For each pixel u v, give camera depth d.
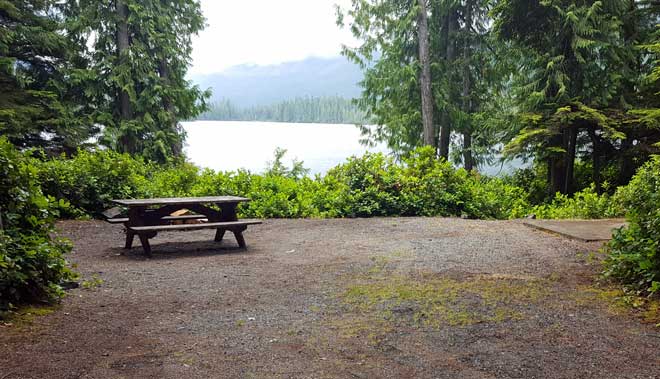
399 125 23.52
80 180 10.58
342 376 3.25
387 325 4.17
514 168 24.03
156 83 20.95
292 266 6.38
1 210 4.83
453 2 22.12
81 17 19.62
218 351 3.64
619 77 18.06
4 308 4.16
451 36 23.08
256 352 3.63
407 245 7.54
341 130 104.12
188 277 5.84
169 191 12.10
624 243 5.33
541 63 19.39
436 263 6.29
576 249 6.85
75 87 20.02
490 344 3.76
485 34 22.67
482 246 7.27
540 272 5.71
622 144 19.02
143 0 20.64
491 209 12.06
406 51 24.09
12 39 16.62
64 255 7.03
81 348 3.63
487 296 4.87
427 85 22.28
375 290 5.17
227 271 6.14
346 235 8.57
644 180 9.19
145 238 6.97
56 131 17.22
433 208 11.37
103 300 4.85
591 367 3.35
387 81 23.81
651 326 4.04
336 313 4.50
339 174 12.71
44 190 10.18
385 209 11.18
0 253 4.20
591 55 18.48
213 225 7.34
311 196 12.03
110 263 6.59
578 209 12.41
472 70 23.33
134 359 3.47
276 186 12.48
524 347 3.69
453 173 11.98
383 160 12.32
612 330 3.98
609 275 5.29
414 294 4.99
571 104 17.97
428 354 3.59
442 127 23.41
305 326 4.17
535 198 20.98
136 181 11.83
